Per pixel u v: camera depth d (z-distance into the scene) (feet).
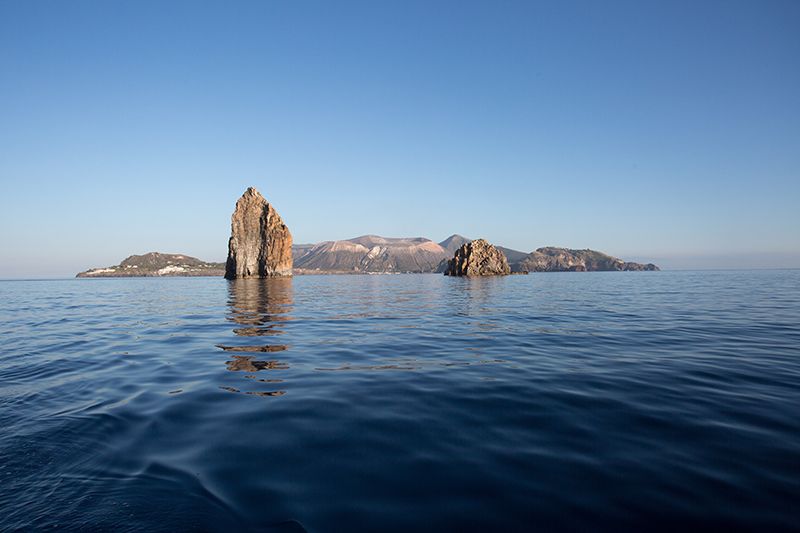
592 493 17.65
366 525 15.69
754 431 24.25
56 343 59.21
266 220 403.95
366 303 130.21
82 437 24.20
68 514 16.35
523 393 32.42
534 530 15.25
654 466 20.01
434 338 60.54
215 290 224.74
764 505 16.51
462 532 15.16
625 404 29.45
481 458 21.16
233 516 16.29
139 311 109.09
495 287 230.27
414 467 20.26
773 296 135.23
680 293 155.43
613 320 78.69
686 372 38.68
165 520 15.98
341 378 37.88
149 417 27.68
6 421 26.84
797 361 43.14
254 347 54.49
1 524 15.64
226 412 28.63
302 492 18.03
